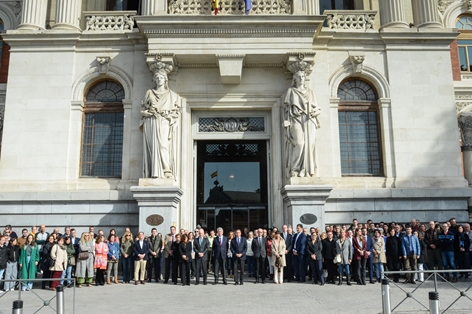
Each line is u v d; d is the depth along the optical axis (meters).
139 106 18.78
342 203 18.06
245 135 19.33
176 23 17.86
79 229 17.84
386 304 8.88
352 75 19.38
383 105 19.02
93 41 19.22
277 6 18.95
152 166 17.42
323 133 18.66
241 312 9.84
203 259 14.72
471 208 19.31
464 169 20.38
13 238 14.66
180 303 11.08
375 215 18.03
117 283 15.22
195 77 19.08
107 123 19.22
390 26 19.45
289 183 17.45
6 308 10.91
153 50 18.03
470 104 20.92
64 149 18.50
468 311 9.87
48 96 18.89
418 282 14.55
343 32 19.08
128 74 19.06
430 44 19.41
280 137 18.73
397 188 18.12
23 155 18.42
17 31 18.98
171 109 17.91
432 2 19.84
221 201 19.66
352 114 19.41
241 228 19.48
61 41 19.14
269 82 19.06
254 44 18.09
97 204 18.00
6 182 18.17
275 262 14.72
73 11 19.72
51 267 14.28
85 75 19.11
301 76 18.05
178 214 17.95
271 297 11.84
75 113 18.88
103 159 18.97
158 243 15.36
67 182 18.27
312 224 16.88
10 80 18.92
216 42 18.06
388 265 14.94
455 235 15.43
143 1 19.34
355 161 19.09
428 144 18.72
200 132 19.41
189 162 18.94
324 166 18.44
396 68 19.25
